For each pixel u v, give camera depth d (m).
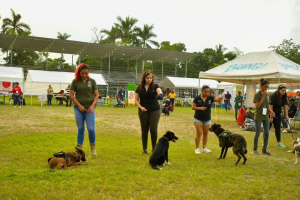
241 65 12.11
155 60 44.81
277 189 3.79
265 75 10.52
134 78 43.97
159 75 49.59
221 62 55.94
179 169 4.63
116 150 5.97
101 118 12.87
